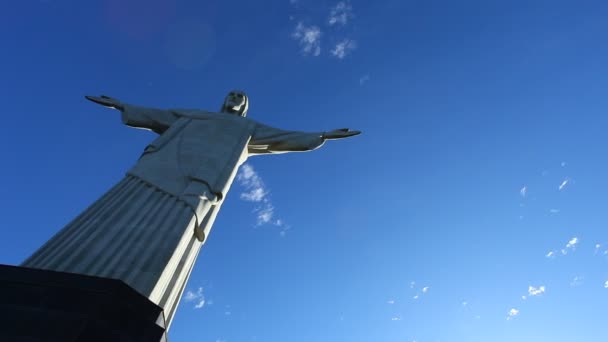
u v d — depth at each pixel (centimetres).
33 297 1159
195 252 1847
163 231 1673
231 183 2131
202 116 2341
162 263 1573
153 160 1986
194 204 1822
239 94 2633
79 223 1630
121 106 2295
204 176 1952
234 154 2170
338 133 2353
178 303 1769
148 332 1220
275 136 2356
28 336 1064
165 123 2306
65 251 1492
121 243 1577
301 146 2328
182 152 2047
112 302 1192
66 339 1070
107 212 1684
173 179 1905
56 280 1212
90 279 1233
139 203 1759
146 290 1480
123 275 1473
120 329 1168
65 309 1144
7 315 1103
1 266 1220
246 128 2352
